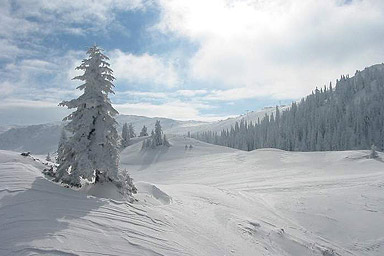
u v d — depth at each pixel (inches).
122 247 320.8
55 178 505.0
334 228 875.4
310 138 4781.0
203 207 739.4
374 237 832.3
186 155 3631.9
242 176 2010.3
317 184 1395.2
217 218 665.0
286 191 1262.3
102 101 532.1
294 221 901.2
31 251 267.4
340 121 5004.9
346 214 966.4
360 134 4825.3
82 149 506.6
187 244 400.8
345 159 2386.8
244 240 577.6
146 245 343.0
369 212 980.6
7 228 302.5
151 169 2997.0
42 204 378.3
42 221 330.3
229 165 2662.4
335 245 772.6
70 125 524.4
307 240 735.7
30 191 409.7
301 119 5541.3
